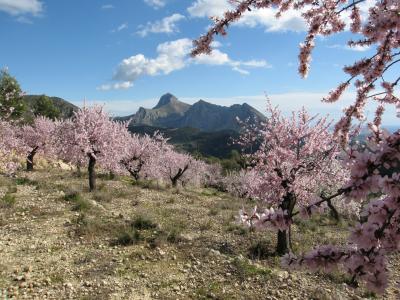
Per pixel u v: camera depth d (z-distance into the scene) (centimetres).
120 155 2306
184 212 1703
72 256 1048
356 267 279
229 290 878
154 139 3350
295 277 964
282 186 1188
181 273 969
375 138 258
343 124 441
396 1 302
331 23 464
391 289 908
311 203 300
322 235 1479
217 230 1402
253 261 1095
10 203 1566
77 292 833
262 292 876
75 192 1783
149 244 1161
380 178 242
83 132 2041
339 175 1223
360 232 268
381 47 380
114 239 1198
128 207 1730
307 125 1215
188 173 3978
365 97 429
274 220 308
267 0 446
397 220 274
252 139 1326
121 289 858
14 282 865
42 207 1554
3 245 1106
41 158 3406
